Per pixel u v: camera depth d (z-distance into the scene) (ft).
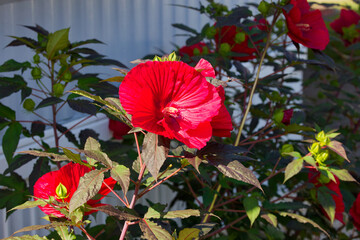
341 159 5.25
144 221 3.23
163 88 2.82
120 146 5.91
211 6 7.11
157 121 2.84
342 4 10.28
